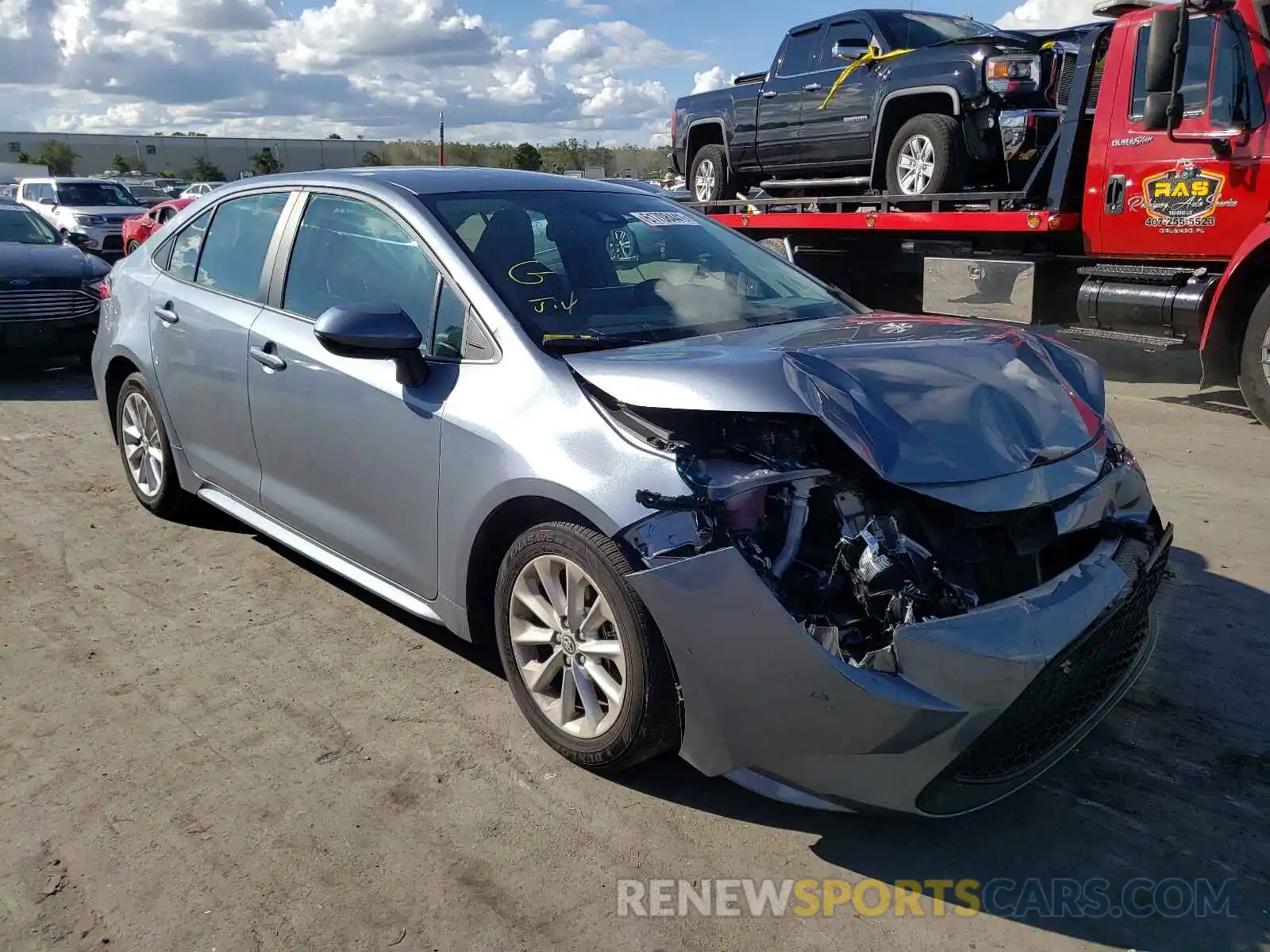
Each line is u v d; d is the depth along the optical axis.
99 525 5.18
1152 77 6.88
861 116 9.59
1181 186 7.22
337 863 2.70
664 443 2.76
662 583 2.63
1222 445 6.63
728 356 2.89
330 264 3.94
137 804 2.94
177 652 3.84
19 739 3.27
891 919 2.52
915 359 3.01
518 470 2.98
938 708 2.46
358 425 3.59
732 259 4.09
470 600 3.35
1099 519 3.00
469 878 2.65
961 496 2.65
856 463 2.71
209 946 2.42
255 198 4.48
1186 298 7.28
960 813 2.60
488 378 3.21
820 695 2.48
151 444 5.15
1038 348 3.32
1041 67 8.41
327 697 3.53
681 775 3.09
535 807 2.93
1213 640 3.89
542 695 3.18
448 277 3.46
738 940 2.45
